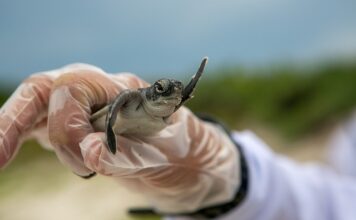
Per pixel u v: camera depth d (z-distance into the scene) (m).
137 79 0.30
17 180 1.92
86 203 1.67
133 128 0.27
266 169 0.46
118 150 0.27
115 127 0.27
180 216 0.39
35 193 1.82
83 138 0.26
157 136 0.30
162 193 0.35
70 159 0.27
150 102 0.25
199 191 0.36
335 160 0.88
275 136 2.63
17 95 0.28
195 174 0.34
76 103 0.26
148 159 0.29
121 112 0.26
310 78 2.80
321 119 2.48
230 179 0.38
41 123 0.29
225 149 0.38
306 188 0.55
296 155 2.33
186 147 0.33
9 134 0.27
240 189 0.40
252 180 0.42
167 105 0.25
